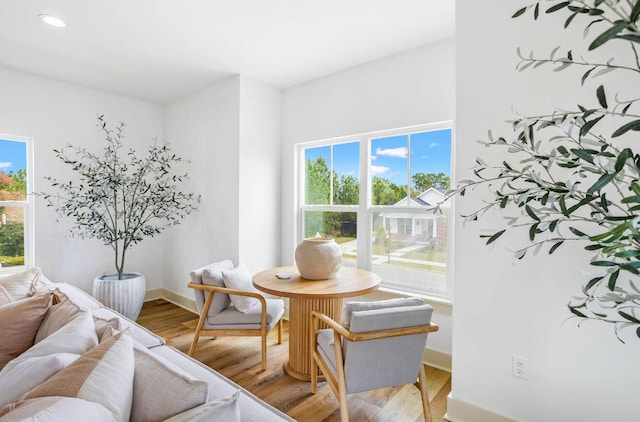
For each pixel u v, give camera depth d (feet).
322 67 9.89
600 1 2.42
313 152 11.28
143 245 13.12
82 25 7.61
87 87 11.58
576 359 4.80
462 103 5.75
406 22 7.46
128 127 12.62
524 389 5.22
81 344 4.05
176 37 8.18
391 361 5.25
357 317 4.80
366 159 9.87
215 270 8.38
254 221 10.94
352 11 7.07
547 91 4.94
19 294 6.55
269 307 8.45
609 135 4.52
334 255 7.76
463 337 5.78
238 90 10.46
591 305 4.67
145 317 11.41
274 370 7.75
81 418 2.49
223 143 11.00
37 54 9.07
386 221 9.53
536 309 5.10
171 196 12.37
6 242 10.20
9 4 6.77
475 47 5.60
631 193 4.31
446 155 8.36
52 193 10.85
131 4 6.82
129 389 3.14
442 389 7.07
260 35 8.06
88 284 11.74
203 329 8.09
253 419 3.34
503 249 5.37
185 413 2.70
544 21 4.95
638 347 4.39
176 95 12.45
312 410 6.29
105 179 10.69
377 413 6.22
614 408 4.54
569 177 4.78
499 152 5.39
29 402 2.61
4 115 9.95
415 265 8.94
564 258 4.85
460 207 5.79
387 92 9.11
